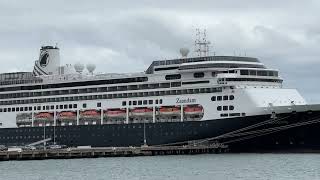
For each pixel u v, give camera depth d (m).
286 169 111.31
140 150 148.75
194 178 98.50
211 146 145.75
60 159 142.50
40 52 187.75
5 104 180.75
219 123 144.12
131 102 158.12
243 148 146.62
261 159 131.25
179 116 150.38
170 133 151.38
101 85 163.62
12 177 102.81
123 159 140.00
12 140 178.50
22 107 177.38
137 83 157.38
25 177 102.75
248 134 142.88
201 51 157.50
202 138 147.38
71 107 168.38
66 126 168.88
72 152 145.00
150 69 157.25
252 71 146.25
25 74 179.00
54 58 185.75
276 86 148.88
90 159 141.62
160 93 153.62
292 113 138.12
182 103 149.88
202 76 147.62
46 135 172.12
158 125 153.38
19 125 177.62
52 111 171.75
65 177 102.56
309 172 106.44
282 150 144.25
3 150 147.25
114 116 160.62
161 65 154.25
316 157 134.50
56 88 171.50
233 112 143.12
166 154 148.88
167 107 152.00
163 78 153.50
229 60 148.50
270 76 148.25
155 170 111.81
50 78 175.50
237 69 145.00
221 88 144.88
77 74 173.75
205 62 147.00
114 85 161.12
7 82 180.62
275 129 141.00
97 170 113.62
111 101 161.50
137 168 116.38
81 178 101.00
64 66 183.00
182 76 150.50
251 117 140.88
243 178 98.12
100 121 163.25
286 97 145.50
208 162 126.19
